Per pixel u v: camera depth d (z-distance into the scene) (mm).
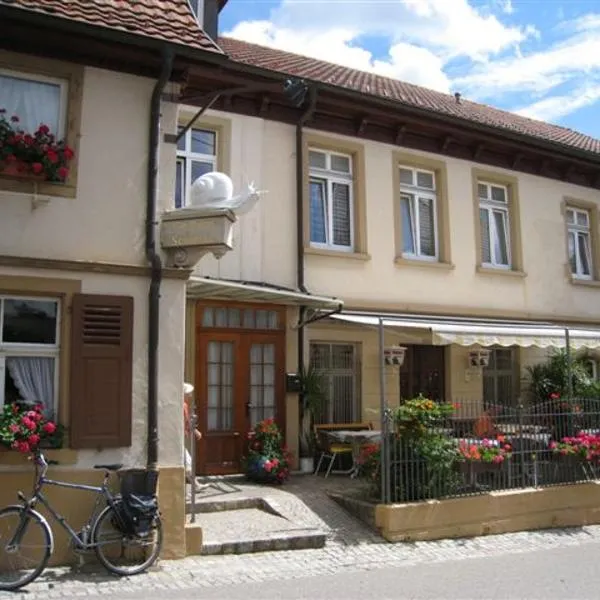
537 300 15117
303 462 11688
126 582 6934
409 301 13297
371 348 12914
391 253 13195
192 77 11273
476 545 9086
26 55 7766
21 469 7359
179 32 8320
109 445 7668
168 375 8031
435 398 13805
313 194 12742
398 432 9500
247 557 8008
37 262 7516
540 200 15508
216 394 11250
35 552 7270
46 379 7727
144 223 8125
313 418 12070
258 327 11648
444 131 13812
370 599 6602
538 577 7480
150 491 7453
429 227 14023
